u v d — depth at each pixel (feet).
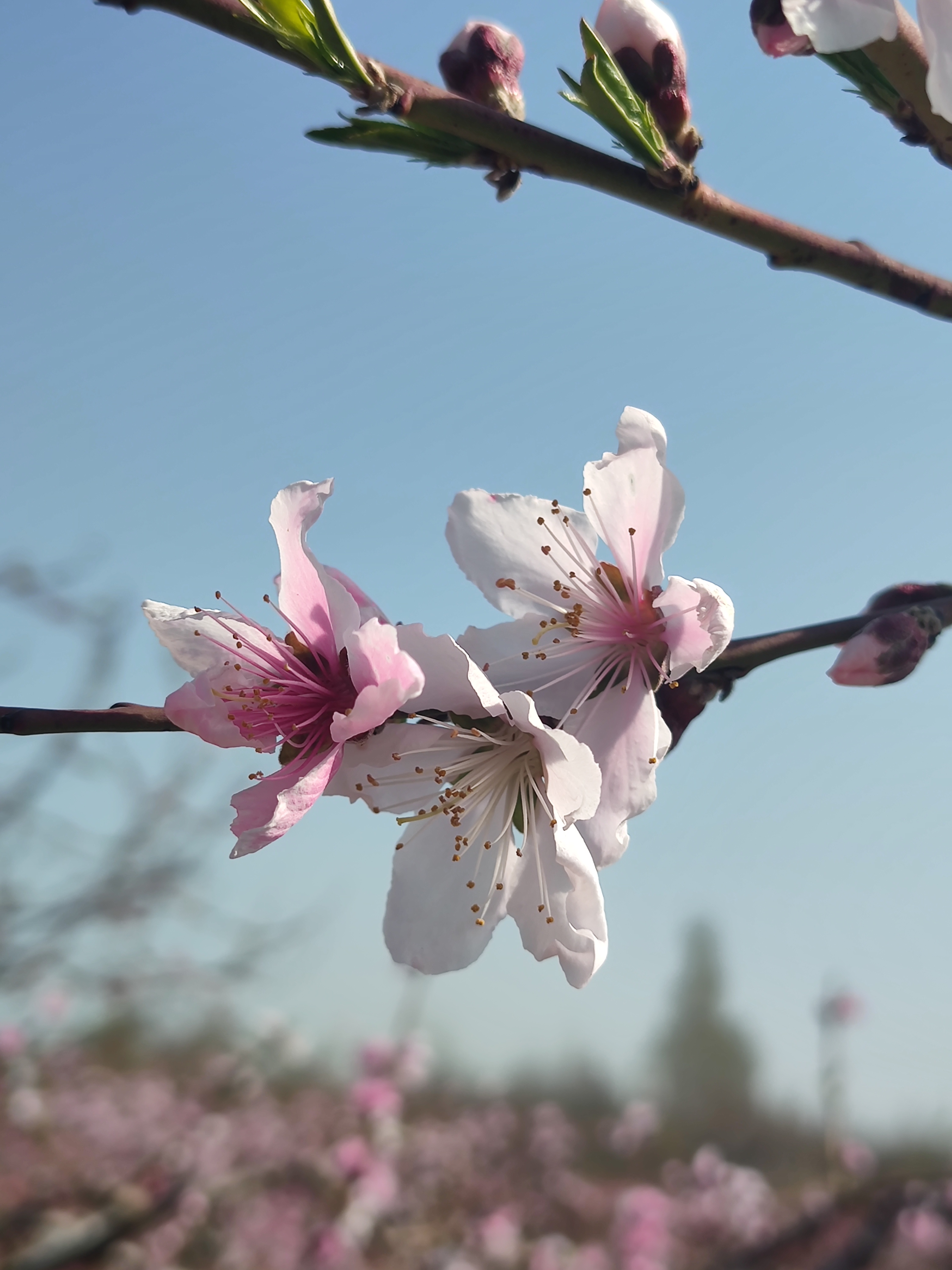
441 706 0.34
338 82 0.28
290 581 0.36
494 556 0.41
